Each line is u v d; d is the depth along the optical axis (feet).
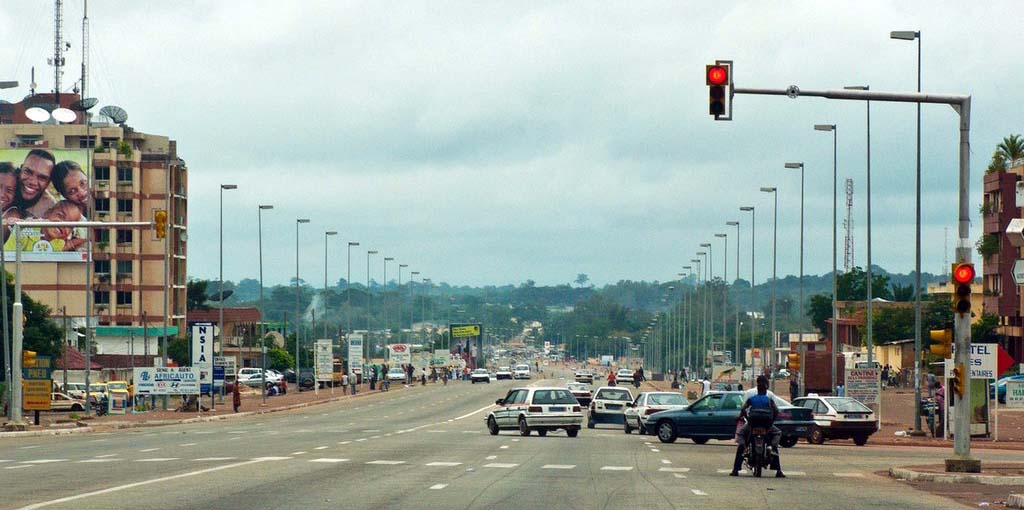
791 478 121.19
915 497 102.53
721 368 442.09
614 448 168.76
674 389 485.97
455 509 84.23
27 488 96.22
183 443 171.22
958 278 124.06
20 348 215.10
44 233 582.76
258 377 526.98
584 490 101.40
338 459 134.82
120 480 104.22
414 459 136.67
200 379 314.96
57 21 651.25
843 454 166.20
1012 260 413.18
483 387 560.20
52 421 257.55
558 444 176.24
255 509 81.97
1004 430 237.25
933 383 231.30
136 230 590.96
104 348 575.38
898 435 219.82
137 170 593.01
